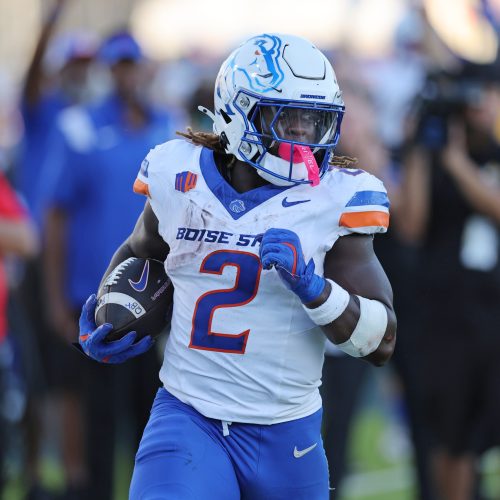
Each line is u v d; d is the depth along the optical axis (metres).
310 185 12.22
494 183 21.28
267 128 12.09
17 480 21.44
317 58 12.22
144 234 13.20
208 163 12.58
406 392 20.17
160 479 11.91
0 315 18.72
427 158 20.16
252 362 12.29
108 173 20.97
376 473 26.31
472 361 20.28
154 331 13.02
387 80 30.67
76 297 21.33
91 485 20.48
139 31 49.38
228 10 50.19
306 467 12.63
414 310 19.95
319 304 11.69
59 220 21.38
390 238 19.77
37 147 24.83
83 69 25.66
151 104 22.20
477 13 34.25
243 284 12.16
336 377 19.08
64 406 21.69
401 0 41.75
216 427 12.45
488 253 20.33
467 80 20.34
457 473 20.83
